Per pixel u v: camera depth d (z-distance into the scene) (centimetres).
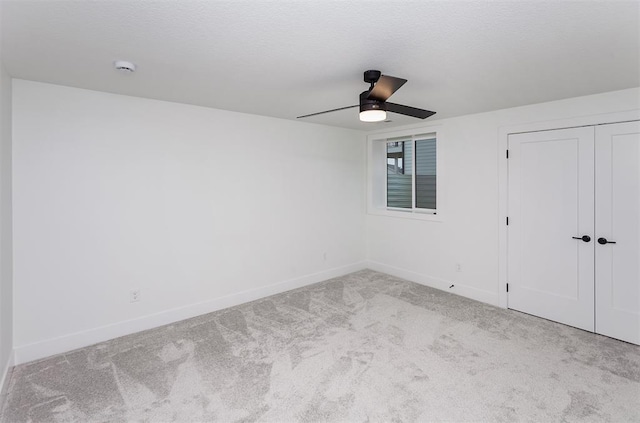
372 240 523
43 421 196
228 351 275
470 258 396
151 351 277
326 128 468
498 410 203
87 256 288
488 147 374
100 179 292
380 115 232
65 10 153
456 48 197
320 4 148
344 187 496
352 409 204
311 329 315
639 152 278
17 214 255
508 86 275
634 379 233
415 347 279
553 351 272
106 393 221
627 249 287
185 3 147
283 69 232
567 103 314
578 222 313
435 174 452
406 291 422
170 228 333
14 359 255
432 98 314
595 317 305
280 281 425
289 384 230
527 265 349
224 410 204
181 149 336
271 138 407
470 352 271
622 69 234
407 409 204
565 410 202
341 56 209
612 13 157
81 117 280
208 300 361
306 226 450
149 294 322
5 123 232
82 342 286
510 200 358
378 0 146
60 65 224
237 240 382
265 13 156
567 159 317
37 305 266
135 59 214
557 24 168
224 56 209
